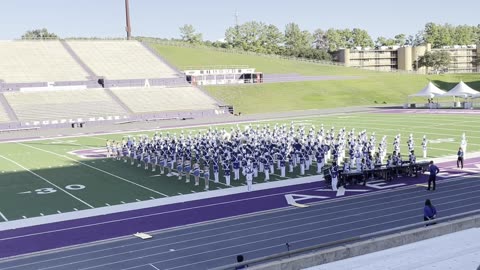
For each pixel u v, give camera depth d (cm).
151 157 3388
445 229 1353
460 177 2905
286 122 6119
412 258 1164
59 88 7312
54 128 6188
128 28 10300
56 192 2838
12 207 2533
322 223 2097
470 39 18362
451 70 14038
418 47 14250
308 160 3344
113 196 2716
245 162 3103
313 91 8894
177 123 6469
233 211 2350
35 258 1791
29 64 7888
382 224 2047
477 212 1527
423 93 7362
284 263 1116
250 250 1794
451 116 6075
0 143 5038
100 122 6462
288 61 11975
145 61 8781
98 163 3703
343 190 2597
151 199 2631
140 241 1948
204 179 3089
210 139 4034
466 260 1128
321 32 17788
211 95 7994
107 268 1667
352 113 7006
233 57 11350
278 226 2078
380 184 2800
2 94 6800
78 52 8681
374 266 1126
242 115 7312
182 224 2166
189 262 1697
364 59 14825
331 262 1170
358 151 3309
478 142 4159
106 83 7712
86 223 2225
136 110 6938
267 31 16388
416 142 4247
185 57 10700
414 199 2436
